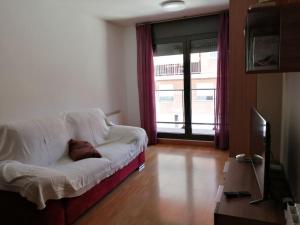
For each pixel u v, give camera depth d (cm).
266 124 141
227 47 409
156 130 490
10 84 265
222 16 404
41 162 257
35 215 194
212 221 223
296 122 164
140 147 348
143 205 256
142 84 477
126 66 503
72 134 312
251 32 131
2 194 203
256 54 127
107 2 338
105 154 292
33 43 291
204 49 449
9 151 236
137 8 370
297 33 109
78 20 367
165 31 465
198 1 352
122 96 496
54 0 320
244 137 253
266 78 242
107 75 443
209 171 342
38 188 185
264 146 146
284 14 109
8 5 260
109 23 447
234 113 255
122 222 227
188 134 480
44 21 305
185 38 453
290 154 185
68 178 211
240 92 251
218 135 442
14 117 270
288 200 144
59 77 332
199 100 479
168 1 345
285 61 112
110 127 373
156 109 496
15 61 270
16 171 203
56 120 294
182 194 278
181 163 379
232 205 148
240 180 182
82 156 273
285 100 217
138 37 468
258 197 156
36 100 297
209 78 461
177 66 476
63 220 211
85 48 383
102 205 258
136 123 510
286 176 195
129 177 330
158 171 349
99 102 422
